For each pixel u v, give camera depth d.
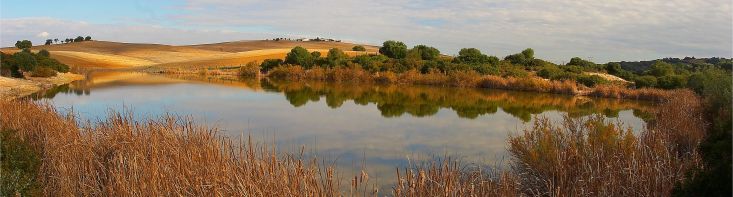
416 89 45.69
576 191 8.66
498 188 8.18
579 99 37.16
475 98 37.06
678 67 54.22
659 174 9.02
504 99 36.47
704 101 21.09
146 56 111.81
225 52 125.38
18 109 13.29
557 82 42.75
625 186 9.16
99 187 9.16
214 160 9.00
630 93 37.50
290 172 8.23
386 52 78.06
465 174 9.38
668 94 34.47
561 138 12.52
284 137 18.58
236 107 28.56
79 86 44.59
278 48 133.88
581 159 10.21
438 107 30.77
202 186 7.80
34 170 9.80
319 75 59.38
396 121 23.84
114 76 64.31
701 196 7.21
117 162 9.20
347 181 11.39
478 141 18.31
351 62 60.66
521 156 12.87
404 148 16.77
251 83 51.84
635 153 10.31
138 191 7.99
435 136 19.42
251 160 8.65
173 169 8.67
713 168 7.30
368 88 46.41
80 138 10.78
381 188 10.83
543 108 30.67
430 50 75.62
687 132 13.84
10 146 9.83
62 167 9.26
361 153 15.65
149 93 37.41
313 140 18.03
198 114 24.75
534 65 62.22
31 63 47.56
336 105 30.97
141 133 10.45
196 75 68.75
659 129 13.25
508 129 21.39
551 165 10.46
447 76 50.62
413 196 7.59
